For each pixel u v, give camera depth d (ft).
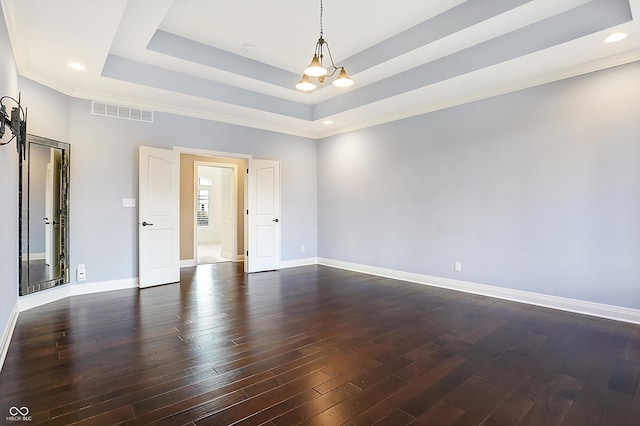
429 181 16.26
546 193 12.60
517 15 10.16
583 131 11.73
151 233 15.65
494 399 6.57
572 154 11.98
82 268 14.21
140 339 9.43
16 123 8.30
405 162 17.26
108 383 7.06
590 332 10.07
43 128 12.65
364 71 14.25
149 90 14.06
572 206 12.01
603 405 6.38
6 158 8.91
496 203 13.94
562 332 10.09
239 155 18.90
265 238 19.85
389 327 10.53
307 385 7.06
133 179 15.48
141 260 15.29
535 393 6.79
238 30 12.34
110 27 9.36
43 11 8.59
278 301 13.43
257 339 9.52
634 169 10.78
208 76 14.76
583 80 11.71
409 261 17.19
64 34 9.68
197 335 9.77
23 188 11.84
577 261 11.94
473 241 14.69
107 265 14.87
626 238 10.96
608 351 8.77
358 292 14.89
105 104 14.70
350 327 10.52
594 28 9.50
